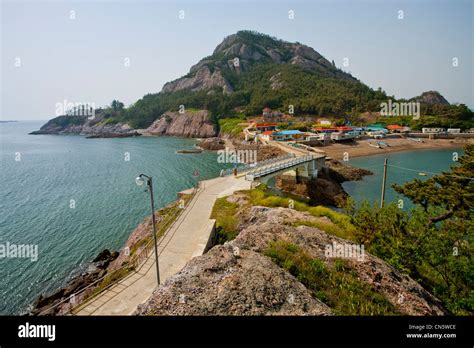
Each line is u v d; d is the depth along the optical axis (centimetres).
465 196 1816
